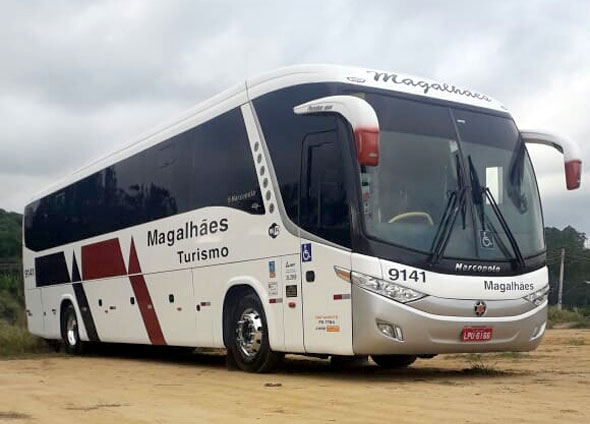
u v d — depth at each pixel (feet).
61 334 59.72
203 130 41.06
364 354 30.81
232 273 37.60
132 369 43.29
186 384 33.58
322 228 31.96
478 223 32.89
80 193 57.00
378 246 30.42
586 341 67.97
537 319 33.76
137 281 47.47
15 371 42.78
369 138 28.63
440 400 26.35
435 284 30.94
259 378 34.37
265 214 35.35
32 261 66.08
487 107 36.17
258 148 36.11
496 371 37.78
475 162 34.09
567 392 28.48
